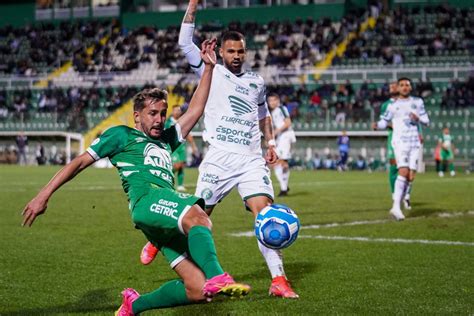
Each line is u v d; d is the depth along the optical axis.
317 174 43.72
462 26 59.47
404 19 61.12
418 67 54.31
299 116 52.06
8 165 55.69
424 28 60.12
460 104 49.84
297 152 52.38
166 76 59.25
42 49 69.81
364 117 50.31
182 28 10.05
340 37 60.81
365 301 8.88
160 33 69.19
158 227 6.96
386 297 9.10
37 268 11.27
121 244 13.93
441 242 14.23
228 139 10.19
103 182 34.06
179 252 7.11
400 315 8.12
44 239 14.61
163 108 7.49
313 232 15.91
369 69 53.25
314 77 55.09
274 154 10.62
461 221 18.09
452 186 32.00
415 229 16.42
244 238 14.83
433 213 20.25
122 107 57.78
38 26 72.81
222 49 10.40
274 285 9.23
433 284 9.95
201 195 10.26
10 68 68.44
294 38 62.78
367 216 19.45
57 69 66.56
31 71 67.62
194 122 7.98
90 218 18.55
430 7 62.50
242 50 10.30
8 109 60.31
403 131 18.64
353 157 50.91
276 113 26.69
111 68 64.31
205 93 8.11
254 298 9.09
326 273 10.87
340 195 26.72
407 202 21.62
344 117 50.81
